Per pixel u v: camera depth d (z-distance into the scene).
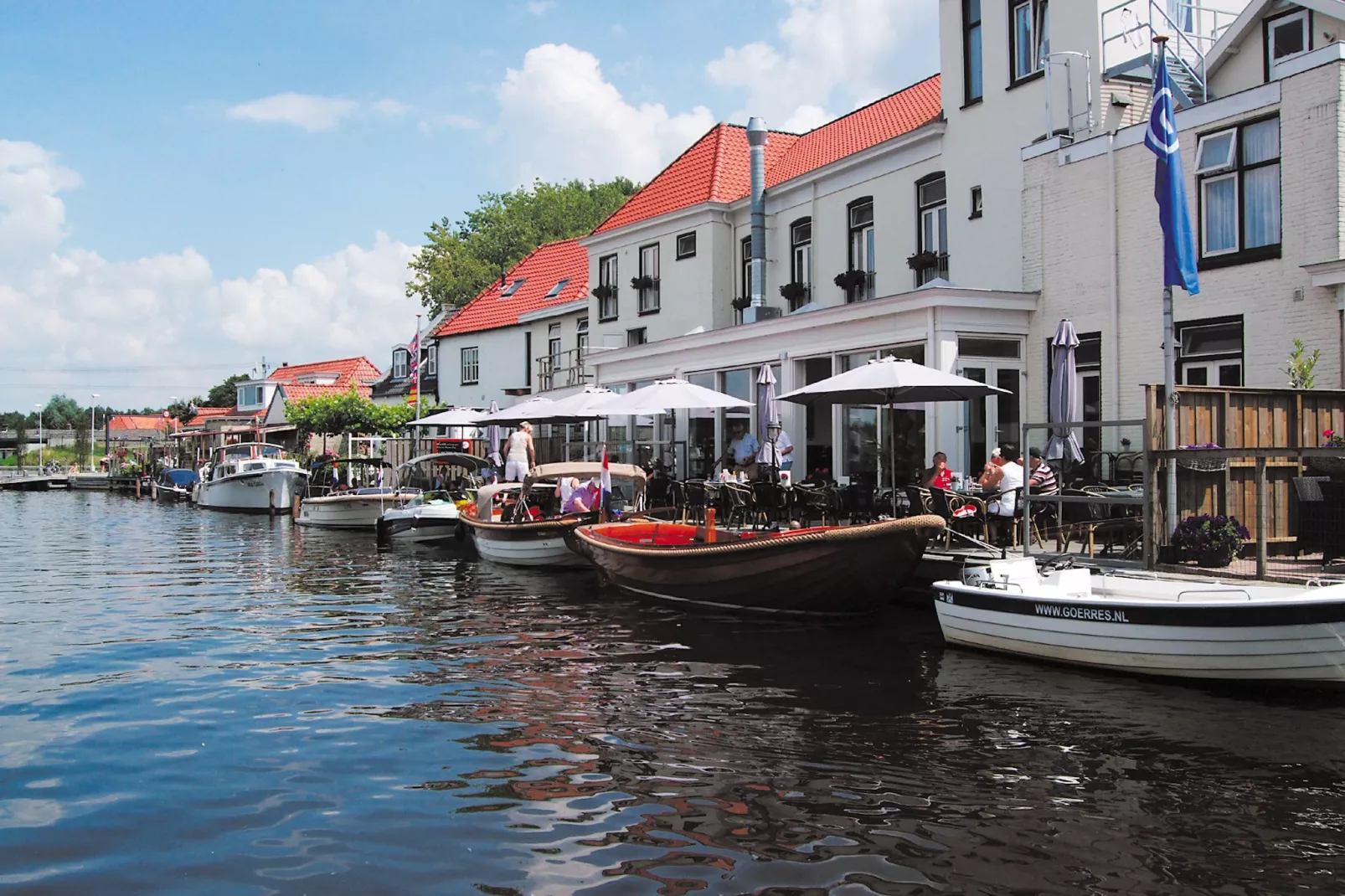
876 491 14.03
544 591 14.36
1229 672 7.80
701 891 4.62
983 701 7.79
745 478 16.92
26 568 18.19
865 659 9.34
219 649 10.29
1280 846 5.07
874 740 6.83
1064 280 15.43
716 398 17.09
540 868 4.88
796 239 22.75
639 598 13.39
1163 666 8.09
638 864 4.91
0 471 71.69
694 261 25.34
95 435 93.06
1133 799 5.70
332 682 8.72
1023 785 5.95
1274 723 7.12
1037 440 15.77
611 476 16.69
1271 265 12.75
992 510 11.86
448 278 54.25
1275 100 12.70
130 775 6.28
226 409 87.44
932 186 18.88
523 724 7.32
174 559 19.81
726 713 7.57
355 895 4.63
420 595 14.19
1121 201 14.61
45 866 4.95
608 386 24.30
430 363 45.09
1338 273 11.81
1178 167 10.24
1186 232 10.14
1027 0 16.73
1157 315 14.11
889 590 10.88
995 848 5.06
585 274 35.28
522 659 9.61
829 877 4.75
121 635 11.14
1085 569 9.55
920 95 21.84
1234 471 10.34
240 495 35.62
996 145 17.20
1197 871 4.79
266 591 14.77
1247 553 10.38
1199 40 16.72
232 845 5.19
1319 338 12.23
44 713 7.75
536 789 5.97
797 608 11.42
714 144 26.88
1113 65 15.60
